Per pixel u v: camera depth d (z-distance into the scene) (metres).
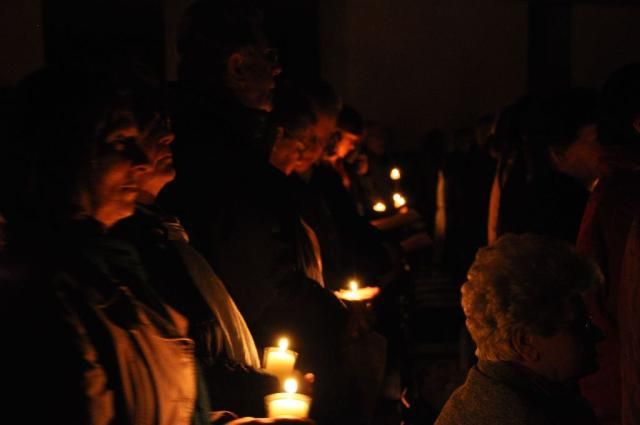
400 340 4.07
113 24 4.08
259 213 2.46
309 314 2.54
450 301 7.29
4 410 1.37
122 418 1.52
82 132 1.55
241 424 1.76
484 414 1.76
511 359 1.79
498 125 3.87
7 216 1.53
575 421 1.77
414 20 9.97
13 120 1.57
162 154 1.89
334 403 2.68
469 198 6.48
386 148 6.92
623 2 9.77
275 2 9.08
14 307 1.42
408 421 4.08
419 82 10.08
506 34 10.30
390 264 3.98
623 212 2.30
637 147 2.35
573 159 2.95
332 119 3.36
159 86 1.91
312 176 3.88
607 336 2.33
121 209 1.65
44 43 3.54
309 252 2.77
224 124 2.59
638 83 2.34
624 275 2.05
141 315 1.60
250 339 2.19
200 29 2.66
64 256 1.50
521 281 1.75
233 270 2.42
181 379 1.67
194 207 2.43
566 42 8.98
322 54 9.46
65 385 1.39
